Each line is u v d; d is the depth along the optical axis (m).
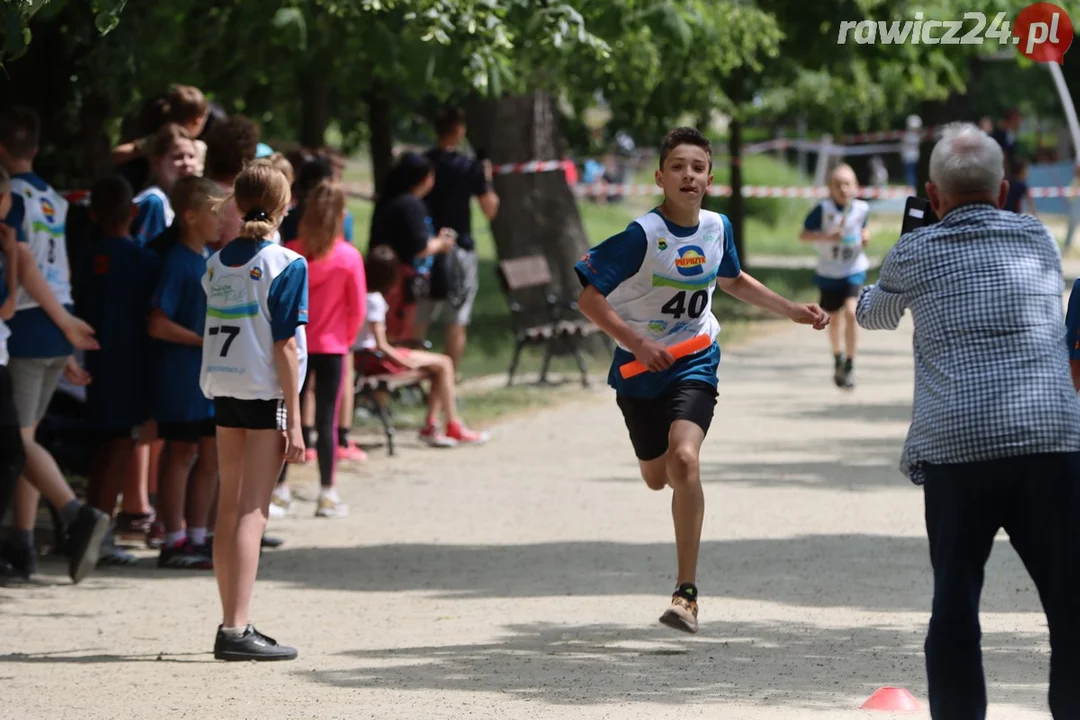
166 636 19.66
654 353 17.53
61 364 23.00
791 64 65.94
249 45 35.28
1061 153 141.88
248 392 18.19
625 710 15.26
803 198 115.81
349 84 47.28
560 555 24.50
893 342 57.81
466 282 38.59
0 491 20.73
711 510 27.80
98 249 24.25
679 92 50.19
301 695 16.25
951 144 13.48
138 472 26.39
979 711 12.95
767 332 61.25
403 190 36.59
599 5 34.47
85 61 30.17
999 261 13.05
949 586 12.97
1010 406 12.65
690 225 18.17
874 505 28.11
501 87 31.30
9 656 18.52
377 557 24.66
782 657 17.75
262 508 18.38
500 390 44.41
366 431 37.41
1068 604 12.70
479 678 16.91
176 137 25.64
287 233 29.66
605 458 33.97
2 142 22.88
